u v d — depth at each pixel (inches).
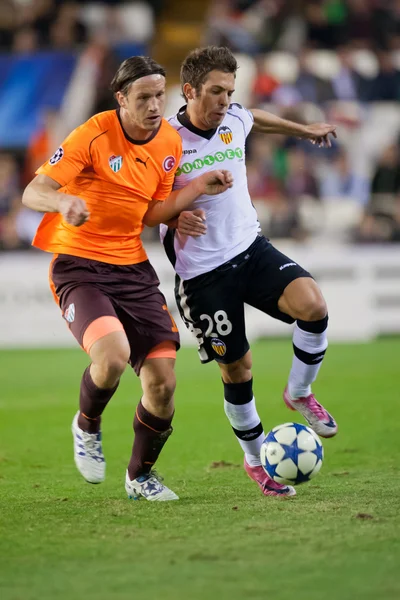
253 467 762.8
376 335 2206.0
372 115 2657.5
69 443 1052.5
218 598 463.8
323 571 502.6
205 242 767.7
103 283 707.4
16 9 2864.2
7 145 2659.9
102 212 706.8
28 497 752.3
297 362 768.9
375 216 2327.8
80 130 697.0
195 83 744.3
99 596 471.8
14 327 2162.9
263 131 845.2
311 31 2834.6
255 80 2628.0
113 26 2920.8
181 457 946.7
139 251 732.0
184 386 1523.1
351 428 1093.1
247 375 765.3
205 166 769.6
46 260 2167.8
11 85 2711.6
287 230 2313.0
